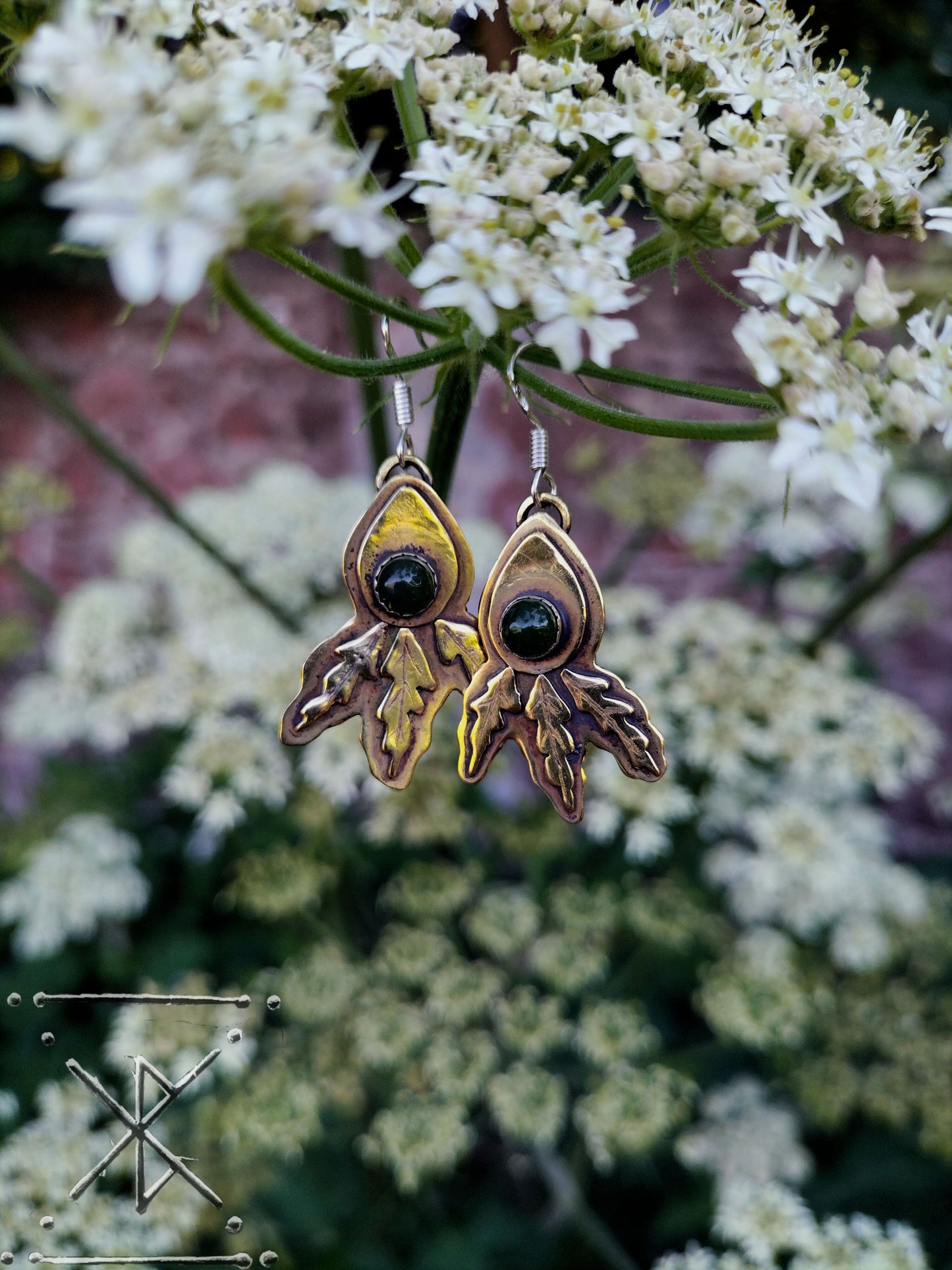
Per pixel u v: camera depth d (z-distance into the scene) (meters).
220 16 0.15
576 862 0.42
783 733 0.34
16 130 0.11
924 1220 0.37
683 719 0.36
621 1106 0.32
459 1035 0.35
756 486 0.43
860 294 0.15
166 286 0.11
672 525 0.43
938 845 0.63
